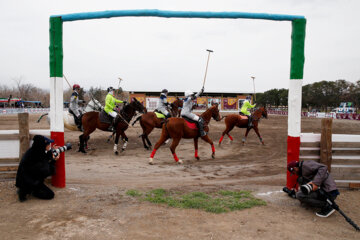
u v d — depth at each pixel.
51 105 4.99
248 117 12.28
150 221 3.83
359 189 5.28
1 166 5.26
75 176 6.62
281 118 31.83
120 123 9.84
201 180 6.57
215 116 9.41
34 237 3.34
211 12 4.60
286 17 4.61
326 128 5.02
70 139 13.16
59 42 4.83
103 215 4.02
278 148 11.77
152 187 5.70
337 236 3.52
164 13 4.55
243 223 3.83
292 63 4.71
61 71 4.94
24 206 4.34
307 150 5.12
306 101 58.12
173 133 8.23
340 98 53.81
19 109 33.25
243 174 7.27
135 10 4.54
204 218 3.97
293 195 4.89
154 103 36.38
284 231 3.61
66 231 3.50
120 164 8.21
